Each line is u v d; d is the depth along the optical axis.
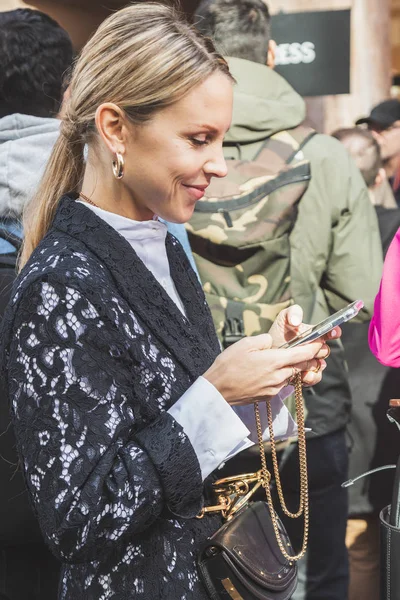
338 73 4.66
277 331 1.77
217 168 1.56
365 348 3.35
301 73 4.71
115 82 1.53
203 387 1.51
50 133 2.24
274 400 1.85
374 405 3.35
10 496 1.99
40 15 2.40
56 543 1.43
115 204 1.65
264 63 3.06
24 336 1.47
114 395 1.47
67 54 2.43
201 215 2.86
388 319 2.15
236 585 1.62
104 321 1.49
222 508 1.70
